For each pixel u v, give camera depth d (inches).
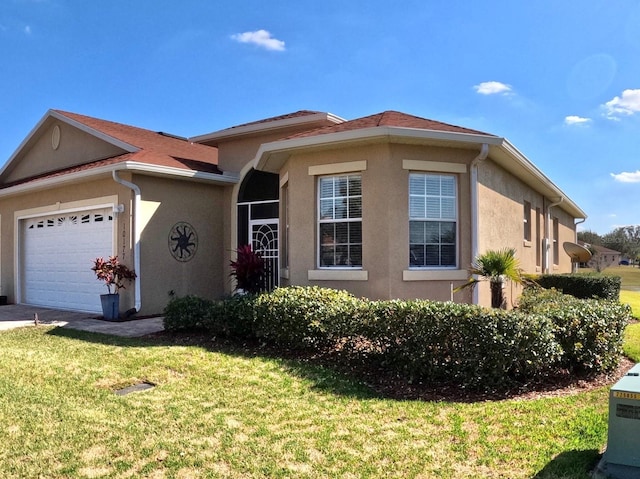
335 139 378.3
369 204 385.7
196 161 589.9
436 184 396.2
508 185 506.3
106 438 183.6
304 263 411.8
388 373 265.4
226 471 158.7
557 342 248.2
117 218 497.7
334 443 178.4
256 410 213.2
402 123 392.5
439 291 386.0
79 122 593.9
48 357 305.0
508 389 237.0
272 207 553.0
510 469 155.5
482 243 413.4
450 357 244.5
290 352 308.7
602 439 174.7
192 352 311.6
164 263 509.4
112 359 298.2
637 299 733.3
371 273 382.0
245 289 459.5
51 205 584.4
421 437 182.5
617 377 264.5
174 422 199.5
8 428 192.4
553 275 581.3
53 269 591.2
